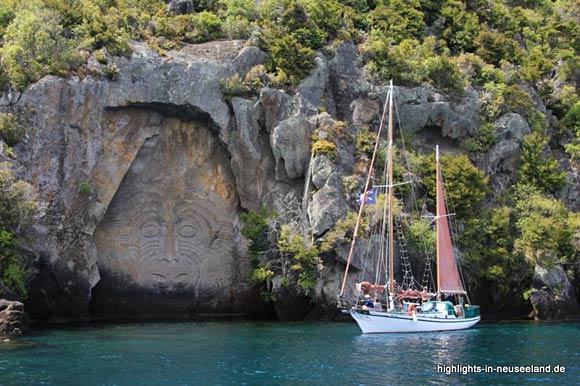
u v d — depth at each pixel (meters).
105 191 62.16
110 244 64.06
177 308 65.81
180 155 66.50
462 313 58.56
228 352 43.47
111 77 62.56
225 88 65.88
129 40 65.56
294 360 40.94
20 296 55.12
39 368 37.88
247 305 67.31
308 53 69.88
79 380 35.25
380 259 62.31
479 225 69.44
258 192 66.56
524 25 97.38
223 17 74.12
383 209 62.59
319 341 48.44
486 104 77.62
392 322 53.75
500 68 84.06
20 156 58.72
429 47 80.38
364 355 42.91
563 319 67.31
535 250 69.38
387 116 71.31
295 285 62.50
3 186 55.09
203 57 67.12
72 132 60.75
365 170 66.12
